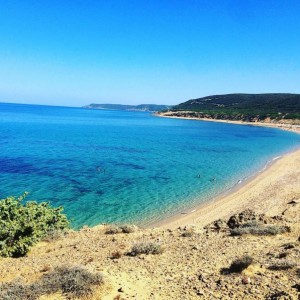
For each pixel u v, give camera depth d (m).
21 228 14.70
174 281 9.97
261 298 8.27
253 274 9.84
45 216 17.23
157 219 27.94
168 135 114.94
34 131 114.25
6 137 91.44
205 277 10.01
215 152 73.50
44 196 33.72
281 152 74.00
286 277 9.28
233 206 30.61
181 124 182.62
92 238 16.52
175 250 13.43
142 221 27.42
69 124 159.62
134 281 10.09
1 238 14.27
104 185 39.56
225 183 41.66
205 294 8.88
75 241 16.06
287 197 32.12
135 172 47.94
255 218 18.73
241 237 14.77
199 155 68.06
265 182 40.53
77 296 8.83
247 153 72.50
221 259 11.68
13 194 33.72
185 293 9.06
